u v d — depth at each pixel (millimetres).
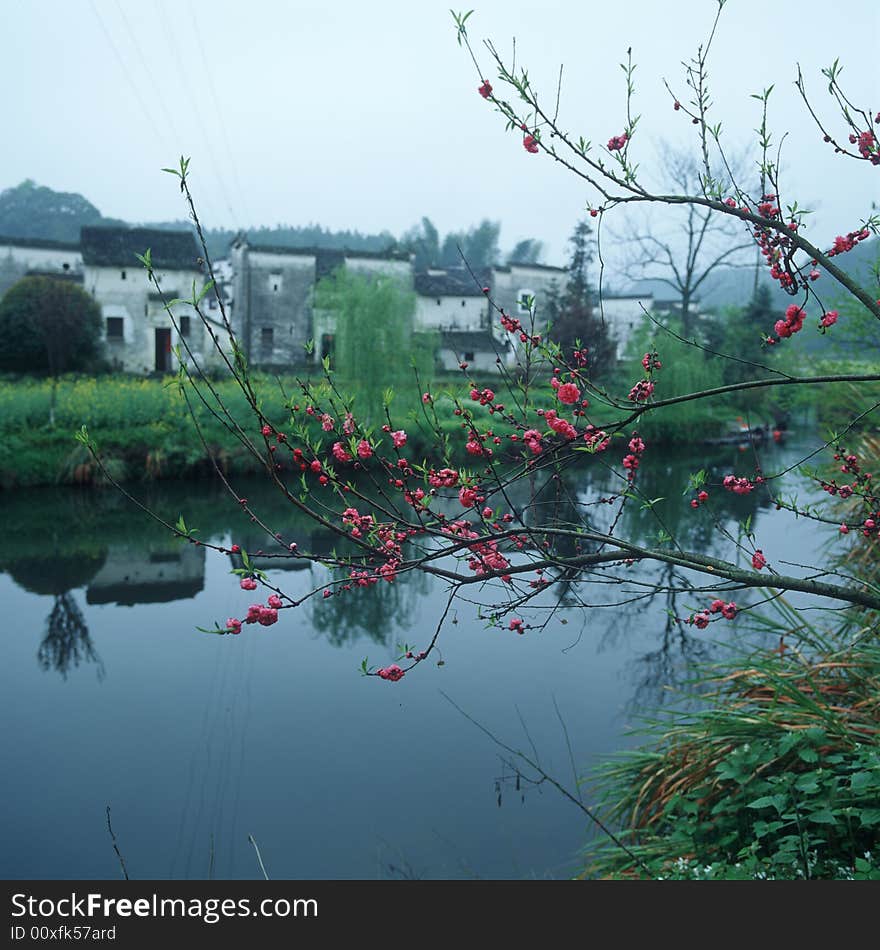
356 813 4613
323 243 125438
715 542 10164
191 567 10516
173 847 4348
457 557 2738
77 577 10016
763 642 5898
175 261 31641
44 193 94250
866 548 6176
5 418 16375
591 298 39594
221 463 16438
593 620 7785
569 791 4785
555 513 2986
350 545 11375
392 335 18375
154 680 6855
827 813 3027
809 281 2598
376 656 7352
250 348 34875
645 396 2721
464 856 4094
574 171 2621
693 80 2723
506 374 2592
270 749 5535
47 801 4930
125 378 27594
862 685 4043
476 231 89438
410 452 13266
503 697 6250
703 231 24109
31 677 6918
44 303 26953
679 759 4156
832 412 8625
